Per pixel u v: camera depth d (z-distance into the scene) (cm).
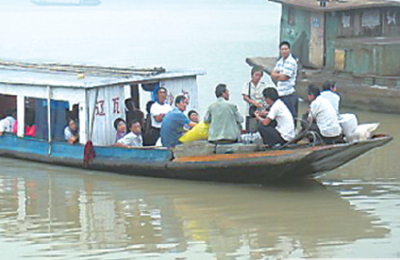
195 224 2031
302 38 4144
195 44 7050
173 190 2314
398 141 2991
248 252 1845
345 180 2434
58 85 2491
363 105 3622
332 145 2141
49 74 2723
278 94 2434
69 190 2334
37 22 10788
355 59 3738
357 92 3616
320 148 2138
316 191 2308
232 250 1856
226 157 2272
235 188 2327
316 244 1891
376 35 4034
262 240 1917
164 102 2608
